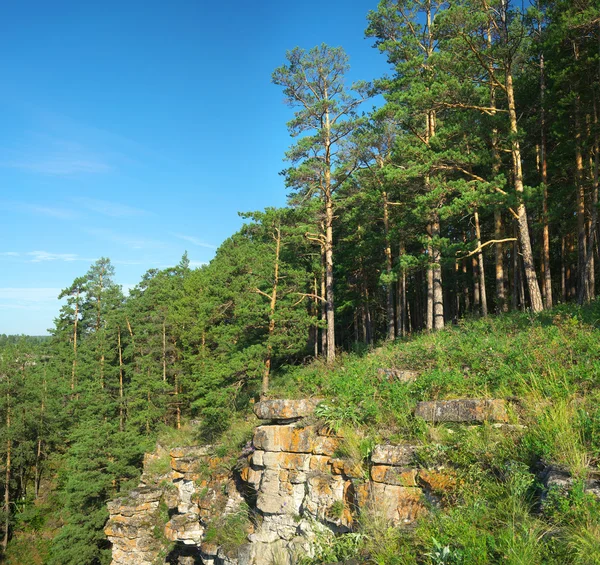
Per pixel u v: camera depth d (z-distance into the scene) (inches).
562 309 648.4
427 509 277.3
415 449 311.1
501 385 345.1
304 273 1090.1
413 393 398.6
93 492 1296.8
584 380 315.6
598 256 1022.4
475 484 260.5
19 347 1790.1
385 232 1074.1
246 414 951.0
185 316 1465.3
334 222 1230.9
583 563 168.7
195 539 732.7
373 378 462.6
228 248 1813.5
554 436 255.4
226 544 485.1
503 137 803.4
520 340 462.3
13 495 1726.1
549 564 174.1
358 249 1231.5
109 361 1822.1
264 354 1016.9
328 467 391.2
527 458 256.8
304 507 393.7
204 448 903.7
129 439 1349.7
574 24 708.0
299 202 1075.3
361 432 384.2
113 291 2338.8
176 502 888.9
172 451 938.1
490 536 204.2
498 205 719.1
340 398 432.8
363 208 1087.0
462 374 403.2
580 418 263.0
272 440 451.8
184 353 1471.5
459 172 930.7
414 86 896.3
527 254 733.3
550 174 973.2
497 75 861.8
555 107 831.7
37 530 1584.6
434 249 869.2
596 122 762.8
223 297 1066.7
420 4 1039.0
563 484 214.1
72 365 2080.5
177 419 1487.5
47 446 1807.3
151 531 1059.3
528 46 852.0
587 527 185.2
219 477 703.1
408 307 1590.8
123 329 1900.8
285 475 432.5
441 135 834.8
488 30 803.4
